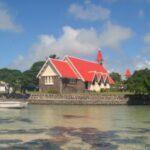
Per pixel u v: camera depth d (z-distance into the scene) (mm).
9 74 150125
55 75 96562
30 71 124188
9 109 69125
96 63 121500
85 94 87938
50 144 28594
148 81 83062
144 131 36562
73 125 41656
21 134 33844
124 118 50656
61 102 88000
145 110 67312
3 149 26656
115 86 117875
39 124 42594
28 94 85438
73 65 103125
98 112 62219
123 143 29328
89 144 28734
